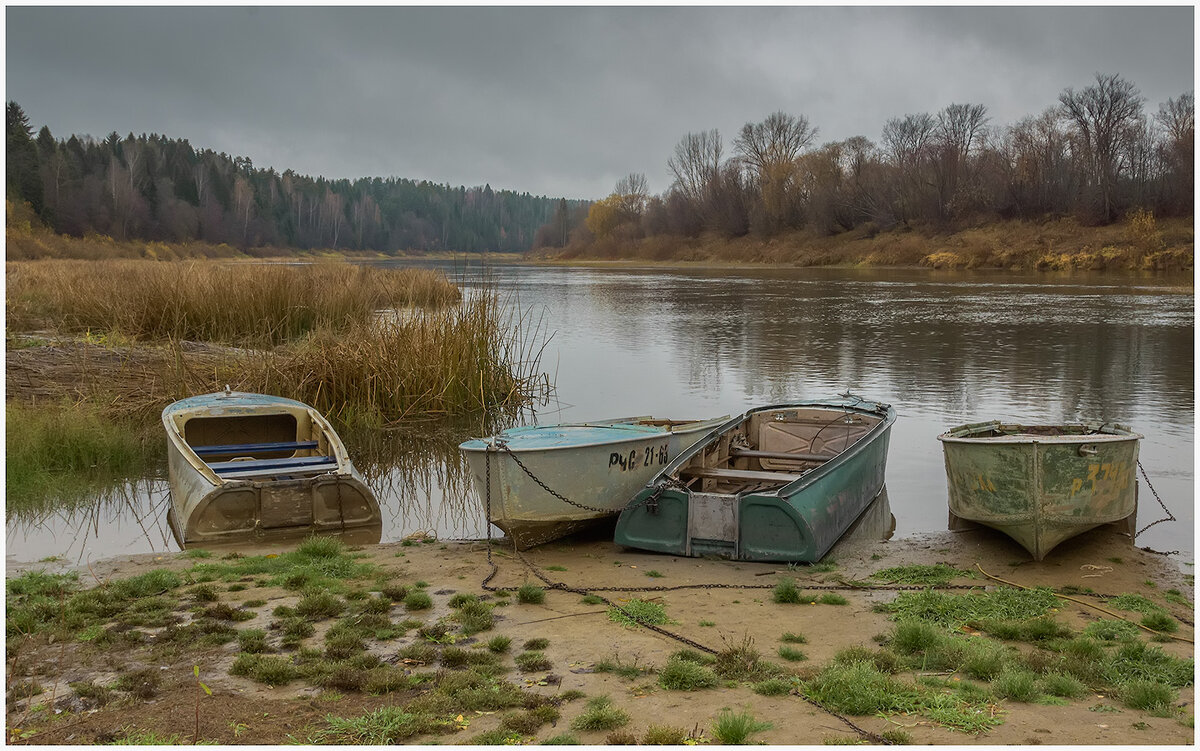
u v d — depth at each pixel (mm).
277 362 14492
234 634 5648
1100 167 64125
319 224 137500
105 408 12852
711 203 99438
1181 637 5734
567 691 4770
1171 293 38188
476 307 16078
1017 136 72875
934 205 72562
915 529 8797
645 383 17781
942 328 26141
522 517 8055
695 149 102562
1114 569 7348
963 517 8102
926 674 5043
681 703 4605
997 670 4980
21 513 9445
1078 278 49781
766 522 7676
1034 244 61250
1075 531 7645
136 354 15406
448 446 12961
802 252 79000
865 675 4816
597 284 52625
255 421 11344
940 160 74312
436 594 6691
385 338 15070
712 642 5660
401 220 152375
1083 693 4715
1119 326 25891
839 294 40906
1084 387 16469
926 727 4262
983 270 60188
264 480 8617
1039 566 7465
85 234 84312
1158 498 9508
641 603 6301
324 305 19688
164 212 102625
